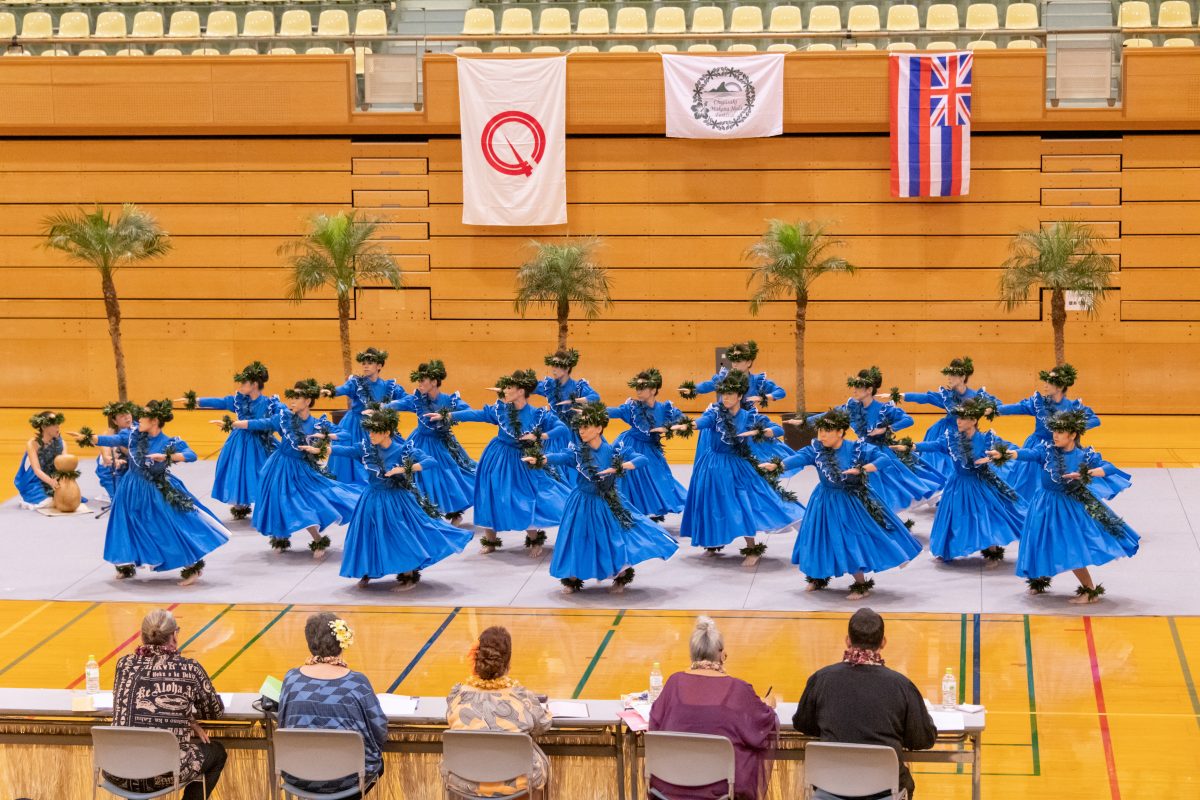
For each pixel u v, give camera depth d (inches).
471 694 313.7
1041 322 939.3
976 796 322.3
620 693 433.7
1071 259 853.8
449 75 940.0
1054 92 919.0
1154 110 904.3
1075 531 511.5
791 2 997.8
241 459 668.7
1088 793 358.0
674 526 668.1
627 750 335.9
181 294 983.6
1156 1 962.1
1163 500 693.3
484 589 557.3
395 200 964.0
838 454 527.8
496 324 972.6
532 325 970.1
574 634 495.5
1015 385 946.7
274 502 604.7
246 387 674.8
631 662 463.5
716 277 955.3
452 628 504.4
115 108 949.8
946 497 575.2
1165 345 936.3
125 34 1021.8
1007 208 932.0
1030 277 839.7
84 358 994.7
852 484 526.3
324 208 967.6
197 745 330.6
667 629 499.8
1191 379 937.5
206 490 748.0
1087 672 446.6
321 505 608.4
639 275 960.3
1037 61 906.1
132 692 324.8
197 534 565.6
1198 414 940.0
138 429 563.2
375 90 950.4
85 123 951.6
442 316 974.4
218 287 980.6
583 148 951.6
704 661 317.1
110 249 847.1
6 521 685.3
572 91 932.6
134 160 971.3
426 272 970.1
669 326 963.3
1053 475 514.9
